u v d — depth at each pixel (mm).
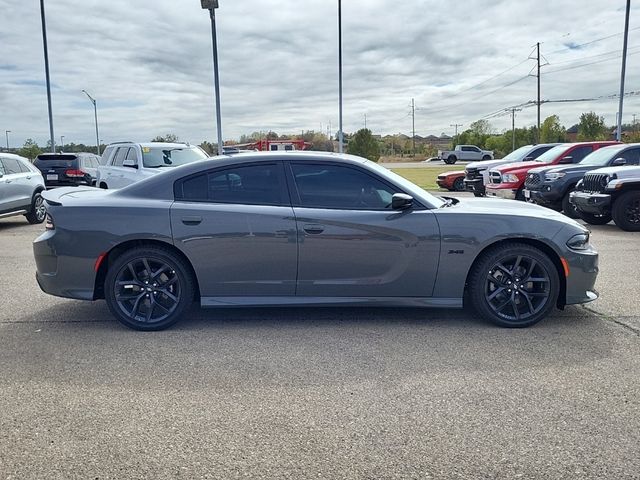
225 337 4480
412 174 31891
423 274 4625
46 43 22703
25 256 8219
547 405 3213
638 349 4125
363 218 4555
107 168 13148
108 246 4578
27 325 4840
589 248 4727
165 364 3912
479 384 3516
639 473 2537
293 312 5152
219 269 4621
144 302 4707
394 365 3850
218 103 16781
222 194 4684
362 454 2713
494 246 4648
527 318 4652
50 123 23391
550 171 12156
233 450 2760
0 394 3428
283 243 4566
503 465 2607
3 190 10883
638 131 51844
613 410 3143
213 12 16156
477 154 56344
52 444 2826
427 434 2896
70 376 3705
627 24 22672
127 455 2721
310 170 4715
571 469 2570
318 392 3426
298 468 2598
